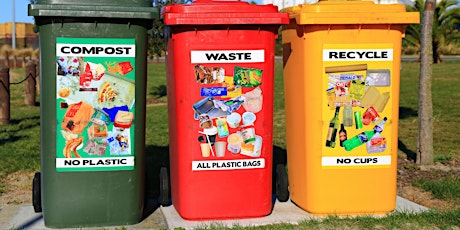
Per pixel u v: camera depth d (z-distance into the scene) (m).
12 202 6.69
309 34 5.84
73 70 5.39
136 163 5.61
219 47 5.63
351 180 6.00
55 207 5.50
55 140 5.44
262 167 5.83
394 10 5.81
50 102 5.41
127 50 5.46
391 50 5.91
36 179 5.98
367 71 5.90
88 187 5.52
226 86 5.69
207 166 5.75
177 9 5.60
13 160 8.92
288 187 6.93
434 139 10.89
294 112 6.25
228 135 5.74
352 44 5.85
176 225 5.67
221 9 5.57
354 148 5.96
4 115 12.97
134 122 5.55
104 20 5.38
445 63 32.97
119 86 5.48
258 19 5.57
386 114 5.98
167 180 6.21
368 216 5.87
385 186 6.05
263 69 5.72
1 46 52.00
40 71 5.49
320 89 5.87
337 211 6.01
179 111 5.71
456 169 8.31
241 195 5.82
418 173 8.12
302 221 5.75
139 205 5.71
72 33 5.35
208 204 5.79
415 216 5.81
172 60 5.78
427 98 8.46
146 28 5.54
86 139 5.46
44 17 5.32
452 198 6.91
